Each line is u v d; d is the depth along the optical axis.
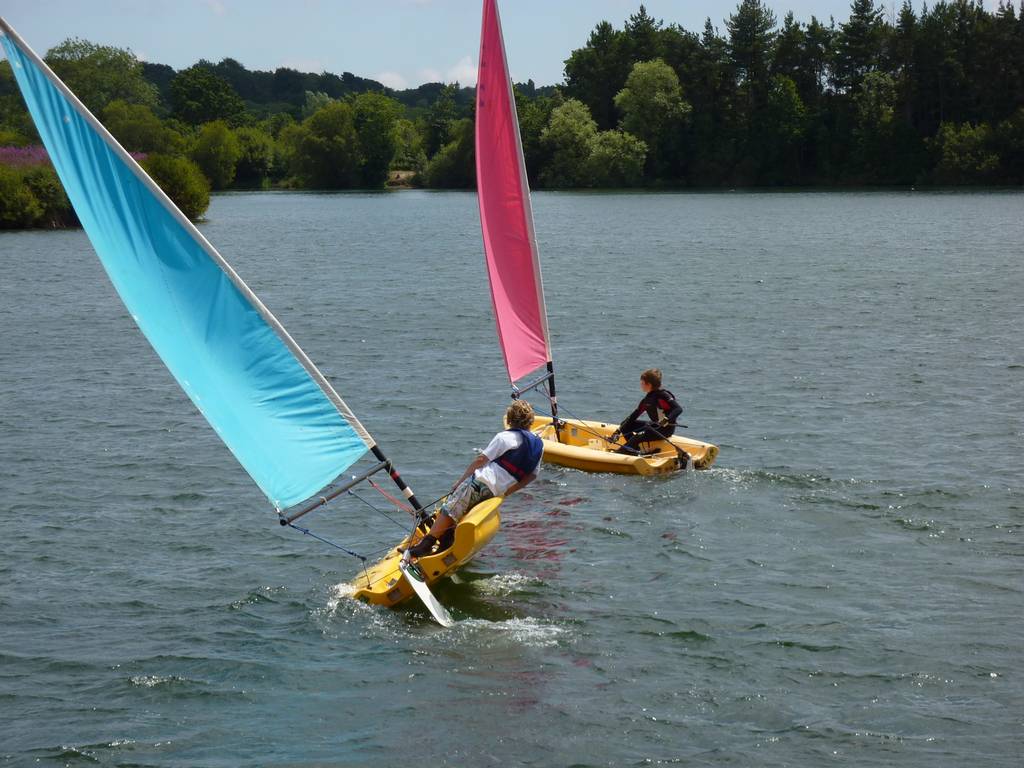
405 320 29.28
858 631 9.53
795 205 86.25
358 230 67.69
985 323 26.52
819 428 16.73
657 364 22.34
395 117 143.50
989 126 107.00
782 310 29.75
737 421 17.34
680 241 54.81
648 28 133.38
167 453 15.88
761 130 119.81
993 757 7.54
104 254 9.55
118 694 8.70
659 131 122.44
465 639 9.59
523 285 16.22
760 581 10.74
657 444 15.05
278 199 114.56
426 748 7.83
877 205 83.06
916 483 13.73
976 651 9.09
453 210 91.19
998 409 17.66
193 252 9.89
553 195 111.00
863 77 117.81
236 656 9.33
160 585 10.94
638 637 9.55
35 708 8.49
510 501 13.55
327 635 9.73
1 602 10.49
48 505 13.49
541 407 18.92
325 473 10.50
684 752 7.71
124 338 26.52
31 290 36.25
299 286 37.75
